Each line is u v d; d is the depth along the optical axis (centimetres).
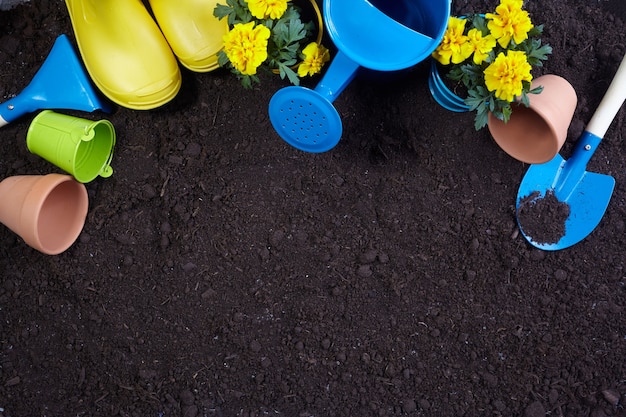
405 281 83
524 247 83
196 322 83
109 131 83
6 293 83
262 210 84
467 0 85
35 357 82
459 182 84
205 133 85
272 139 84
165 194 84
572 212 84
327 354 82
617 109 81
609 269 83
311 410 81
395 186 84
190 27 80
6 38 86
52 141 80
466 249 83
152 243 84
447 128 84
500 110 74
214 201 84
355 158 85
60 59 82
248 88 84
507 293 83
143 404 81
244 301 83
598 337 82
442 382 82
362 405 81
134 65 80
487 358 82
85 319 83
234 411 81
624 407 81
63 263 83
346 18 72
